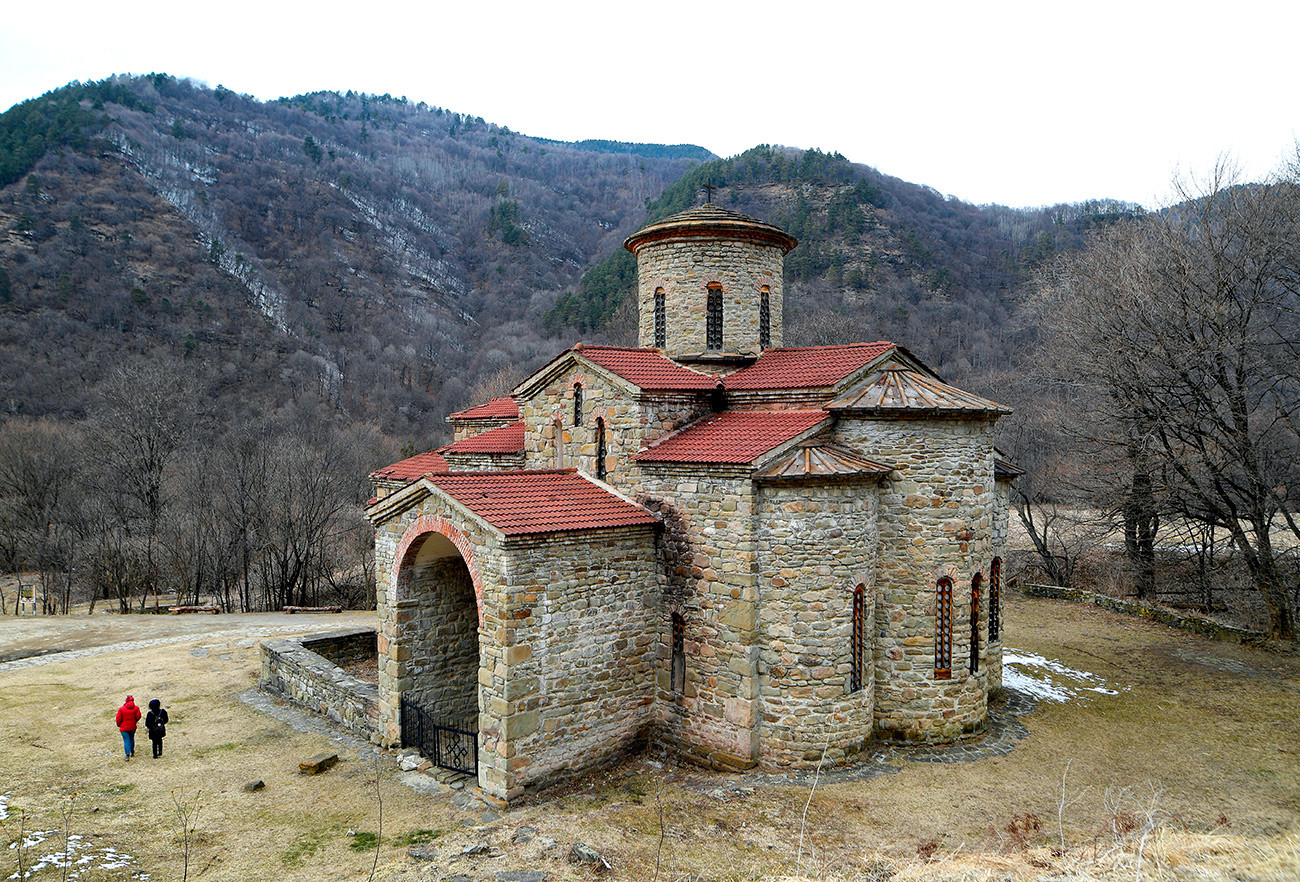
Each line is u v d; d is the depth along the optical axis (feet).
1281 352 88.02
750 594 47.91
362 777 49.29
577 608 47.98
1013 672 70.03
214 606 120.37
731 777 47.11
